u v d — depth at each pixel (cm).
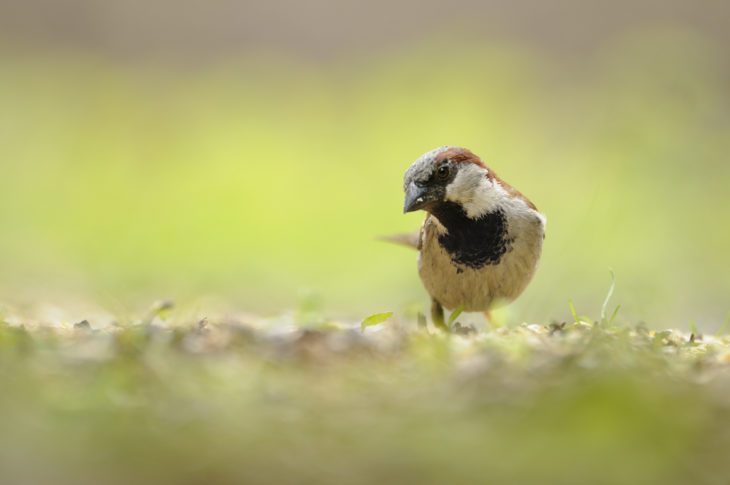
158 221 2080
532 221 721
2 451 363
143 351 509
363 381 475
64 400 422
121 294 1174
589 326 659
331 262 1783
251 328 605
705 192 1823
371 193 2269
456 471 365
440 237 729
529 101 2766
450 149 712
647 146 1892
